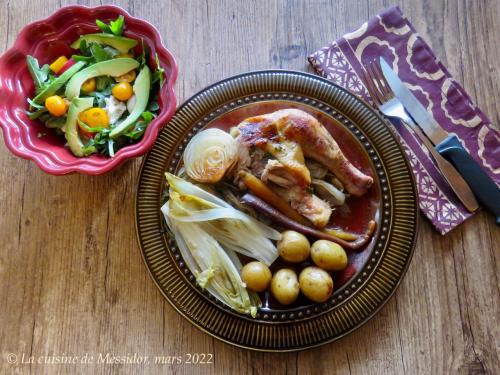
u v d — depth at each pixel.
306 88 0.38
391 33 0.40
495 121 0.39
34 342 0.37
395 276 0.35
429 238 0.38
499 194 0.36
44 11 0.42
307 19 0.41
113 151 0.35
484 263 0.37
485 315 0.36
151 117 0.35
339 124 0.37
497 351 0.36
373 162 0.36
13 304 0.38
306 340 0.34
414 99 0.38
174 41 0.41
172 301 0.35
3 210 0.39
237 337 0.34
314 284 0.33
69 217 0.39
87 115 0.35
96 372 0.37
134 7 0.42
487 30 0.41
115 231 0.39
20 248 0.39
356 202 0.37
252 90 0.38
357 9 0.41
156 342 0.37
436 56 0.40
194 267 0.36
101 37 0.36
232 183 0.38
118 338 0.37
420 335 0.36
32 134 0.36
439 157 0.37
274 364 0.36
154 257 0.36
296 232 0.35
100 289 0.38
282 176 0.35
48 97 0.36
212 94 0.38
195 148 0.36
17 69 0.36
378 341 0.36
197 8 0.42
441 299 0.37
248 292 0.35
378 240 0.35
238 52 0.41
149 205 0.37
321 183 0.37
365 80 0.39
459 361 0.36
